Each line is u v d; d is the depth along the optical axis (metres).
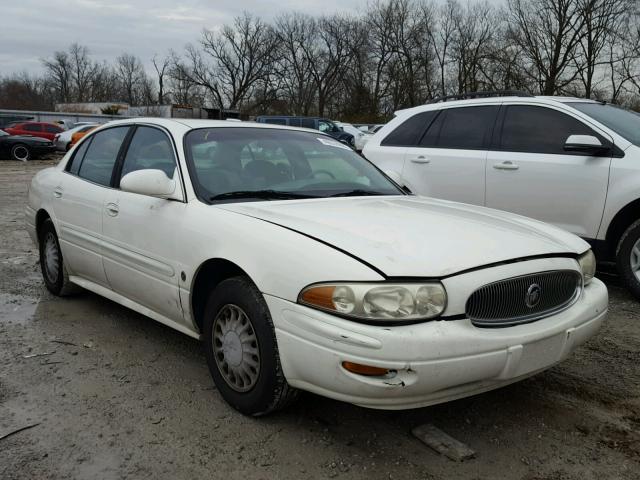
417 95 66.44
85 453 2.69
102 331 4.24
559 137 5.44
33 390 3.29
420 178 6.36
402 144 6.67
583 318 2.92
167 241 3.38
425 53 65.81
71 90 95.81
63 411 3.06
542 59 45.44
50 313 4.61
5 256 6.58
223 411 3.08
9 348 3.90
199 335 3.36
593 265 3.27
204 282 3.29
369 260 2.52
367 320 2.42
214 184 3.46
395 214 3.18
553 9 44.22
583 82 44.38
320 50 76.44
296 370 2.63
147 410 3.08
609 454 2.74
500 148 5.79
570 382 3.50
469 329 2.50
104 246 3.99
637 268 4.91
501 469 2.61
